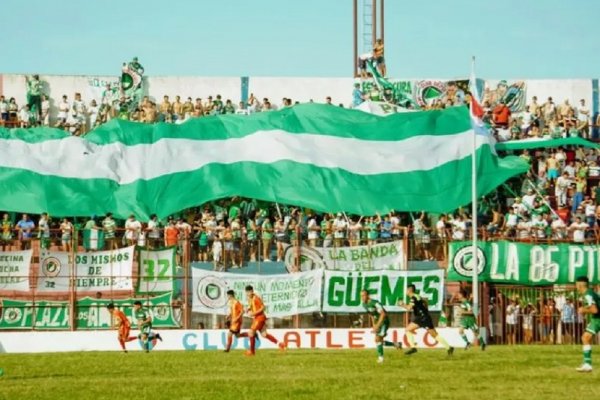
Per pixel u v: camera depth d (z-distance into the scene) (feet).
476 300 150.00
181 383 88.07
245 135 185.47
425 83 211.00
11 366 109.91
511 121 203.92
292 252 153.17
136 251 151.33
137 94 206.69
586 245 157.38
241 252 156.04
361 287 152.76
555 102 214.07
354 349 138.82
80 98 203.62
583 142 192.24
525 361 108.06
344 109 192.75
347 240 154.71
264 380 89.66
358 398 75.82
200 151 182.19
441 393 78.43
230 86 210.38
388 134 186.80
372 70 211.41
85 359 120.67
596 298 94.84
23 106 202.80
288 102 206.08
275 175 176.76
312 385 84.89
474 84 159.63
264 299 150.82
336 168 177.99
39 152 179.73
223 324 150.82
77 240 152.97
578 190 187.62
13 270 149.28
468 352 125.39
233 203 177.27
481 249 155.53
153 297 149.79
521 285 156.25
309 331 147.64
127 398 77.97
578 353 122.01
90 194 174.19
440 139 186.09
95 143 183.21
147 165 179.52
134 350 143.23
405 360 111.04
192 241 157.28
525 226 172.55
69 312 148.87
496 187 181.37
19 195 172.35
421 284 153.38
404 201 174.60
